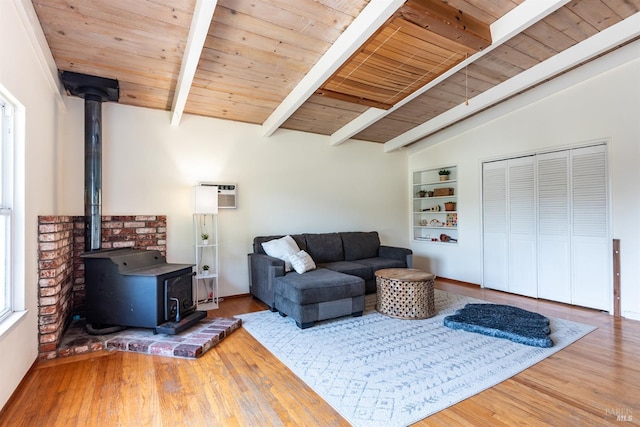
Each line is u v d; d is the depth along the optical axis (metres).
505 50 3.24
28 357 2.20
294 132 4.87
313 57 3.12
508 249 4.60
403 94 3.74
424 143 5.76
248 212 4.44
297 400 1.96
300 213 4.90
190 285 3.25
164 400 1.95
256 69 3.25
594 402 1.92
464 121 4.90
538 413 1.82
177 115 3.61
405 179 6.15
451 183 5.62
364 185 5.60
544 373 2.27
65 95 3.28
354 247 4.99
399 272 3.83
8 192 2.08
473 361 2.46
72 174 3.34
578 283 3.88
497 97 3.89
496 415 1.80
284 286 3.39
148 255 3.23
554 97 4.07
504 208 4.65
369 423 1.74
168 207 3.89
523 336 2.80
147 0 2.31
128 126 3.68
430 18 2.51
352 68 3.19
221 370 2.33
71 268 3.18
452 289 4.82
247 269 4.43
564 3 2.50
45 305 2.46
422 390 2.06
